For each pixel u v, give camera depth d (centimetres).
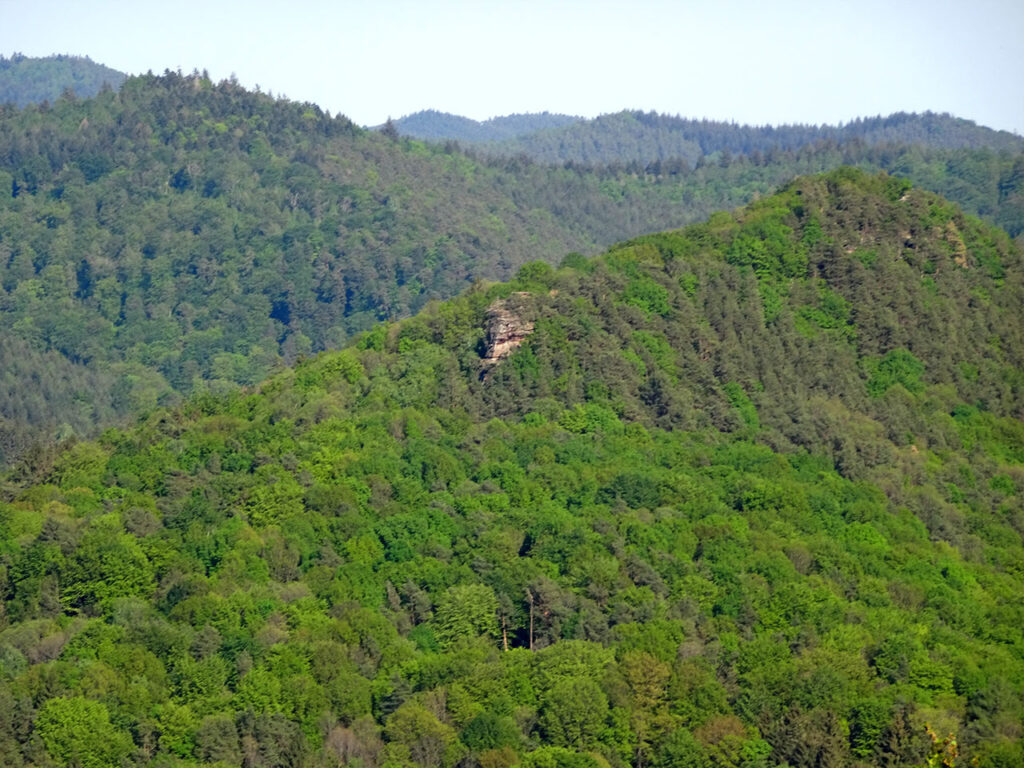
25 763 17888
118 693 18850
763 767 18438
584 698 19038
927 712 19200
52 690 18750
